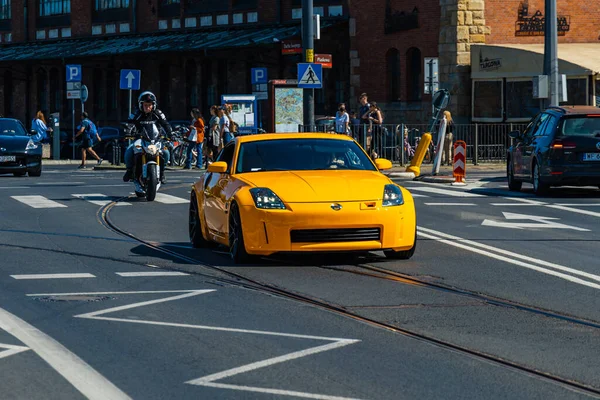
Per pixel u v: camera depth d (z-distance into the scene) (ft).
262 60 171.22
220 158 51.78
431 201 76.84
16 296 37.35
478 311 34.45
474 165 123.34
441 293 37.96
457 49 140.87
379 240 44.45
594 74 126.52
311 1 106.11
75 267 44.78
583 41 144.05
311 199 44.14
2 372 25.86
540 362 27.20
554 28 107.45
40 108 219.82
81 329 31.27
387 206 44.52
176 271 43.57
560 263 45.55
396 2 148.25
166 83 194.90
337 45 159.94
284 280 40.96
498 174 109.60
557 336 30.55
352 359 27.35
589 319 33.22
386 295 37.47
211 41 167.22
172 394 23.79
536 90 106.93
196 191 52.60
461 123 141.08
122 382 24.89
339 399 23.35
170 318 33.06
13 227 61.00
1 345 28.91
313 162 48.67
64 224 62.69
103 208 73.10
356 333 30.76
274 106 136.05
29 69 221.66
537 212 68.69
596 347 29.07
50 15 218.18
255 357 27.50
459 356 27.81
